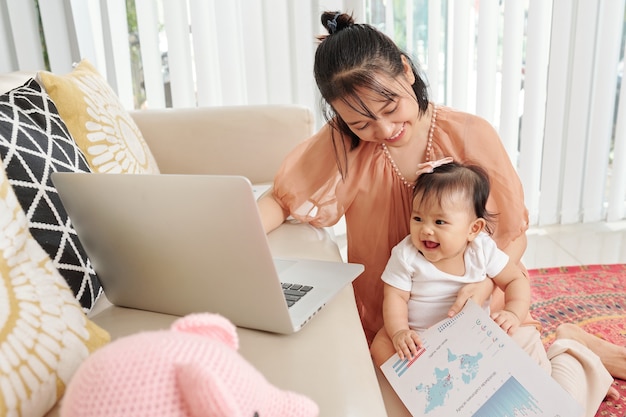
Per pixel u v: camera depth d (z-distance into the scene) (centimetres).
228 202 63
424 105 105
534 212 230
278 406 47
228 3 195
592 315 158
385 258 114
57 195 87
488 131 107
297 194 111
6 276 64
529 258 200
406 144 107
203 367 39
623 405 120
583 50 209
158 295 80
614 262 194
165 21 194
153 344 42
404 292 102
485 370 81
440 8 201
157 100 202
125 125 128
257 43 200
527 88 212
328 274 89
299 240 107
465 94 210
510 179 106
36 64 183
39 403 58
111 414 40
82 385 42
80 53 184
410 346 89
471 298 96
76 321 68
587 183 227
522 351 82
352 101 95
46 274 70
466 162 107
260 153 150
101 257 80
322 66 98
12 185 81
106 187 70
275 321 73
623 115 218
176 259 73
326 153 112
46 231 82
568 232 223
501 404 77
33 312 63
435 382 82
